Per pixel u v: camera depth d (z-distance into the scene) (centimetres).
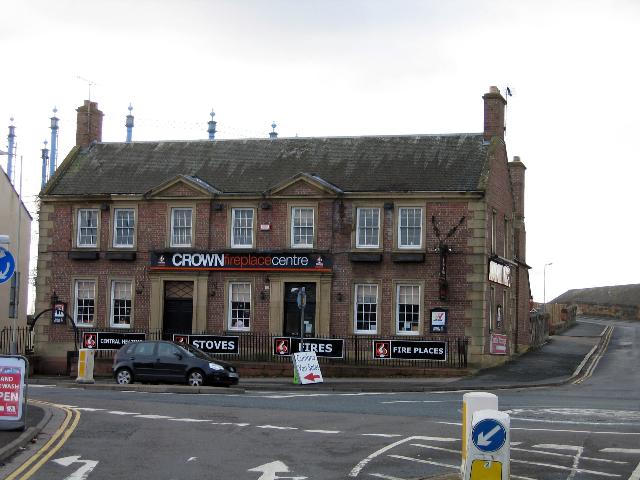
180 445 1501
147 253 3981
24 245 4800
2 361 1542
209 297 3888
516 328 4291
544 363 3853
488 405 1084
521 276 4453
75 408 2052
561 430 1762
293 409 2127
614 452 1494
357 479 1231
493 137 3878
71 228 4088
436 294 3641
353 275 3734
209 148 4216
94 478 1201
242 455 1412
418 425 1817
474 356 3562
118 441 1529
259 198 3869
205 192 3909
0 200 4522
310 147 4066
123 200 4031
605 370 3731
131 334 3912
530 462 1393
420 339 3628
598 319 7712
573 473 1305
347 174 3866
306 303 3797
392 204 3719
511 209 4178
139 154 4275
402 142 3966
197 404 2211
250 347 3781
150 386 2745
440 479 1200
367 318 3716
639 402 2438
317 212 3797
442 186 3681
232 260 3856
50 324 4066
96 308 4028
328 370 3556
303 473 1267
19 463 1294
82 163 4284
